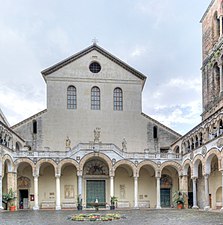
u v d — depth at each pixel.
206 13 64.94
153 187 67.38
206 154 51.72
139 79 72.06
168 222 31.12
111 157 62.16
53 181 65.19
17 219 36.47
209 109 60.25
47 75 69.81
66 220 35.00
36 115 68.00
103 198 66.00
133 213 46.22
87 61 71.38
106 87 71.06
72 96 70.00
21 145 65.81
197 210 52.62
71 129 68.56
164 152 69.12
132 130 70.00
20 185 64.38
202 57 66.62
